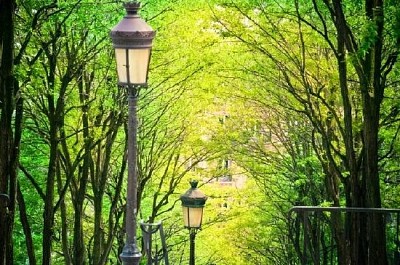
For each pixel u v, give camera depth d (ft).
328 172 88.99
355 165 68.08
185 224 73.97
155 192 121.39
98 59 84.28
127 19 44.24
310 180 106.42
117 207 113.19
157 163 119.14
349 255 65.31
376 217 57.21
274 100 103.19
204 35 98.73
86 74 90.33
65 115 87.30
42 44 73.31
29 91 75.66
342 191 103.24
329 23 82.69
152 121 112.98
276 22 88.38
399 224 52.31
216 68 98.37
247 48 93.86
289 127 111.45
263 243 130.11
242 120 119.14
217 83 105.50
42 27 74.18
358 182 67.56
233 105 118.73
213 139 120.88
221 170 130.31
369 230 57.36
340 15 63.26
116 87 88.69
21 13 76.43
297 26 88.84
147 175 114.83
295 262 116.26
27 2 72.84
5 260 61.82
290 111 106.22
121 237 110.42
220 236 139.03
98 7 76.28
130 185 45.32
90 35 85.20
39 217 105.40
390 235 81.61
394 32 53.83
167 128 118.01
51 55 77.82
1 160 61.11
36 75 69.10
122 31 43.73
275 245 136.67
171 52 101.35
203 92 110.73
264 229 126.82
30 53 78.89
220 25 91.81
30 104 88.69
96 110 88.84
